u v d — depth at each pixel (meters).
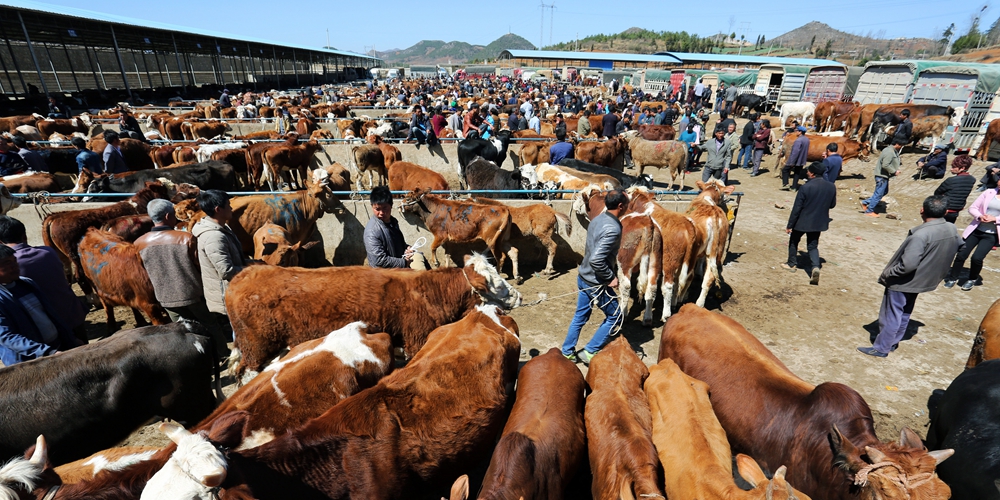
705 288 6.14
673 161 12.61
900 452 2.27
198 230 4.02
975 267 6.85
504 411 3.36
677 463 2.63
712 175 12.38
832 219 10.51
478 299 4.19
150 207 4.42
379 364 3.42
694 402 2.98
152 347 3.24
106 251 5.00
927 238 4.59
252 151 11.28
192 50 39.91
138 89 33.47
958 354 5.34
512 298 4.27
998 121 13.65
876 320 6.10
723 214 6.16
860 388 4.72
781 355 5.28
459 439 3.00
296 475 2.42
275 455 2.41
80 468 2.69
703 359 3.58
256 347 3.94
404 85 54.12
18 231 3.80
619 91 42.16
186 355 3.35
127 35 29.56
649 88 44.72
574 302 6.57
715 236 6.02
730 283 7.16
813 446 2.76
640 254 5.53
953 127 16.02
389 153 12.33
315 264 7.34
